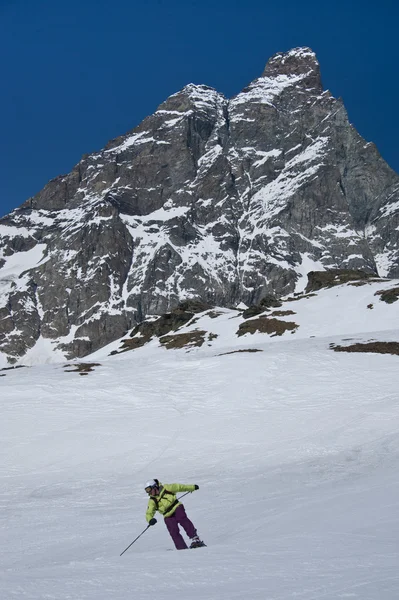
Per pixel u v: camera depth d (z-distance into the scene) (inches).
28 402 1718.8
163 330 4795.8
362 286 4084.6
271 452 1144.2
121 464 1182.3
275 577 272.4
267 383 1676.9
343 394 1501.0
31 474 1173.7
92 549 553.3
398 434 1151.6
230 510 640.4
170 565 320.8
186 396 1663.4
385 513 441.4
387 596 223.5
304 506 565.9
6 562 532.4
